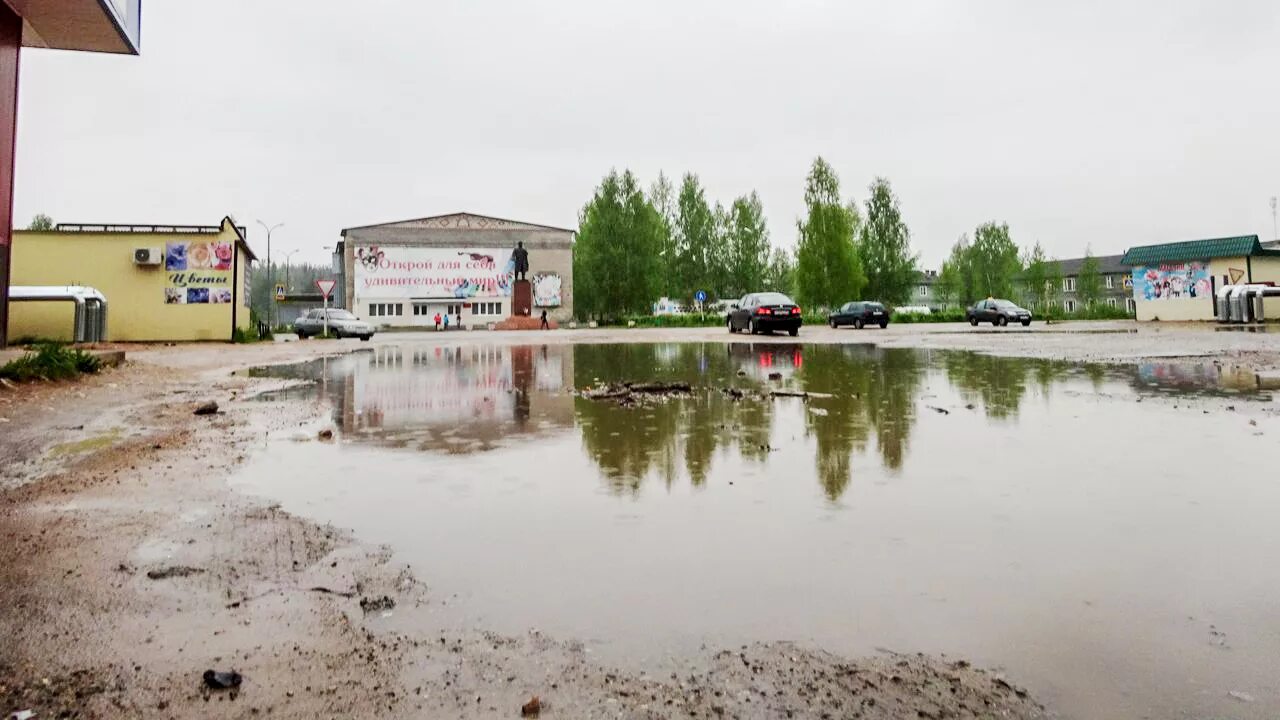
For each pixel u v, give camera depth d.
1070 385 8.52
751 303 25.23
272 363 14.31
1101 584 2.58
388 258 59.88
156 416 6.89
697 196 61.62
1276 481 3.94
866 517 3.41
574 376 10.87
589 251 60.28
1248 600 2.43
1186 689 1.92
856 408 6.96
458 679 2.00
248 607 2.46
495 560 2.90
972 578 2.66
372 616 2.40
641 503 3.71
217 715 1.83
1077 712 1.83
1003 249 65.44
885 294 53.31
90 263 24.11
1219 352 13.33
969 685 1.95
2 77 11.83
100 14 12.39
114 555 2.95
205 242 24.97
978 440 5.25
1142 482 3.96
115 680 1.99
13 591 2.58
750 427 5.98
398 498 3.85
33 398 8.00
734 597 2.52
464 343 23.59
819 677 2.00
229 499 3.83
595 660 2.10
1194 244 34.53
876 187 53.38
